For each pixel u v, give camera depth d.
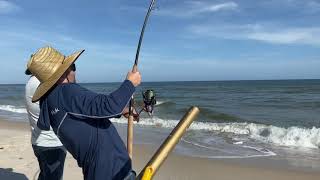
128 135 2.87
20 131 11.54
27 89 4.10
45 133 4.14
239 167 7.62
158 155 2.37
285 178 6.96
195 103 31.59
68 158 7.06
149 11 2.97
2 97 40.62
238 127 13.41
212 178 6.82
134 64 2.75
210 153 8.97
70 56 2.55
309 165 7.88
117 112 2.37
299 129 11.79
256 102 31.98
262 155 8.86
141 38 2.88
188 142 10.57
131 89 2.42
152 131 13.16
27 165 6.56
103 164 2.46
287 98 36.47
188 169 7.34
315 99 33.47
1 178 5.84
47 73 2.53
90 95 2.45
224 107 27.31
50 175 4.25
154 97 3.12
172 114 20.77
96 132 2.47
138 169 7.25
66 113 2.46
